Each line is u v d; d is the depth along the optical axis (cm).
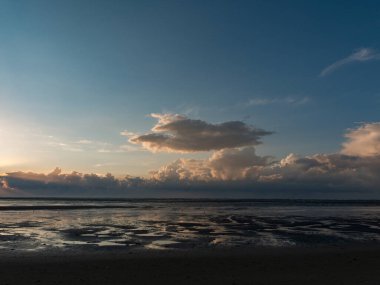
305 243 2833
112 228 3781
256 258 2170
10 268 1836
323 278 1670
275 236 3244
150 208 8806
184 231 3581
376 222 4906
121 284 1556
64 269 1825
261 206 11312
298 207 10612
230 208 9344
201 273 1766
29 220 4716
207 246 2650
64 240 2877
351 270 1850
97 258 2145
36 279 1619
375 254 2350
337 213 7156
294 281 1612
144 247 2577
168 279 1644
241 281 1614
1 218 5053
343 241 2961
